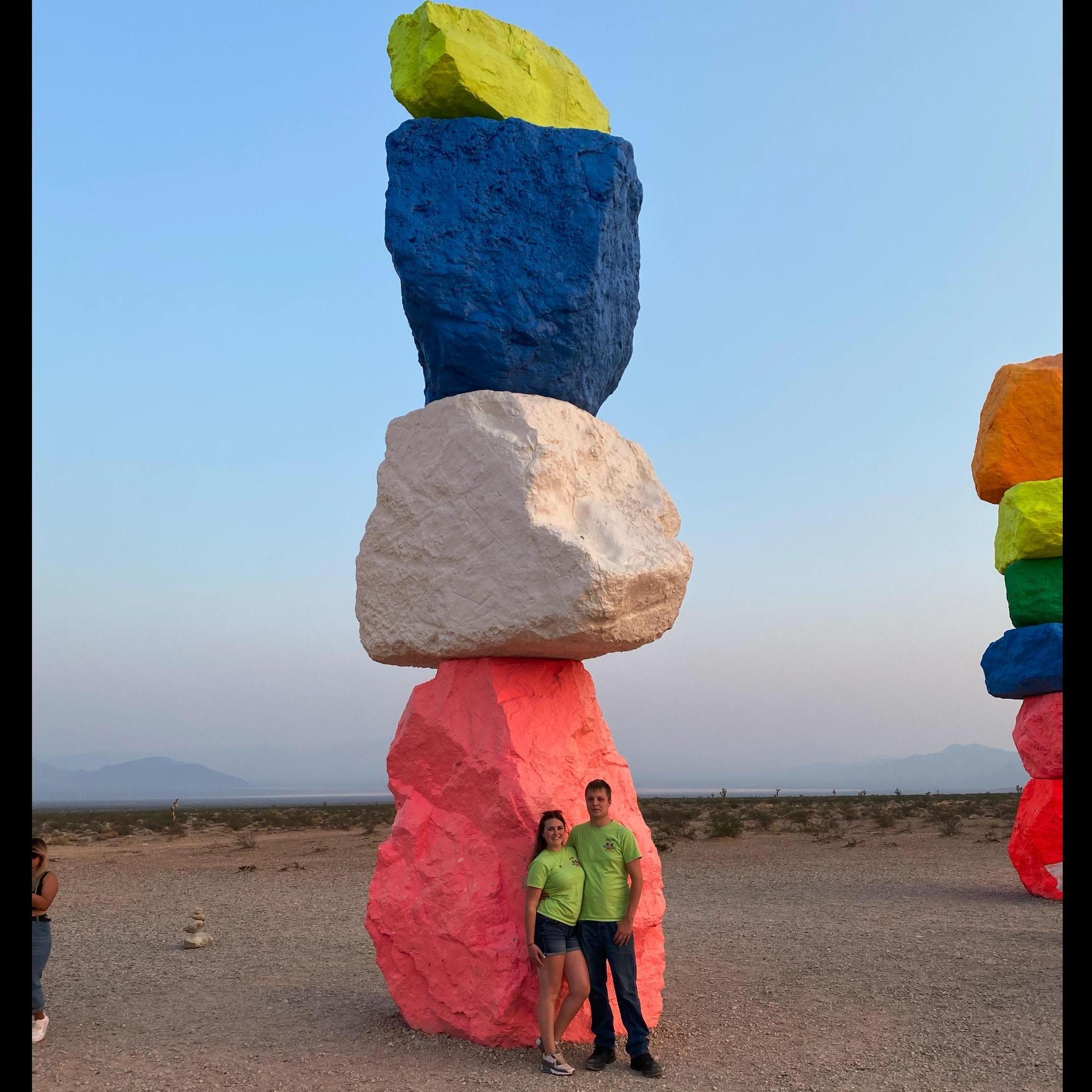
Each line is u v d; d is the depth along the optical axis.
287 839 26.36
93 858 20.95
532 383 6.60
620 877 5.69
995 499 12.70
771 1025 6.38
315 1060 5.61
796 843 22.03
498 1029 5.73
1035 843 11.98
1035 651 11.48
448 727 6.25
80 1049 5.95
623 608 5.89
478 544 6.15
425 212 6.36
